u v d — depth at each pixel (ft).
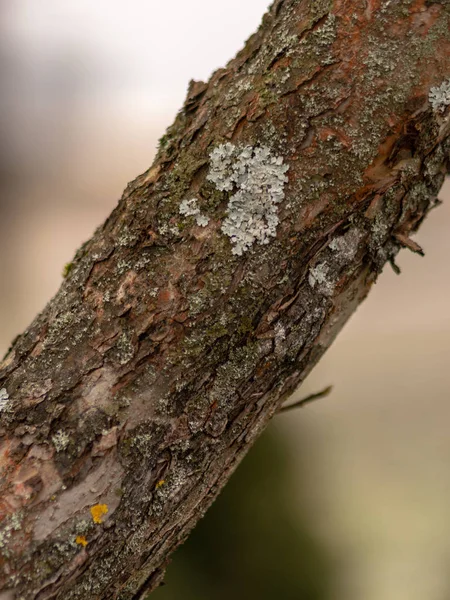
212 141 1.84
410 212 1.88
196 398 1.82
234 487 2.76
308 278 1.84
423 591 3.39
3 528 1.77
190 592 2.69
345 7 1.82
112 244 1.84
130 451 1.80
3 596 1.75
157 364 1.81
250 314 1.82
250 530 2.75
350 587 3.05
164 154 1.86
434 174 1.89
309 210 1.82
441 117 1.83
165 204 1.83
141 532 1.82
